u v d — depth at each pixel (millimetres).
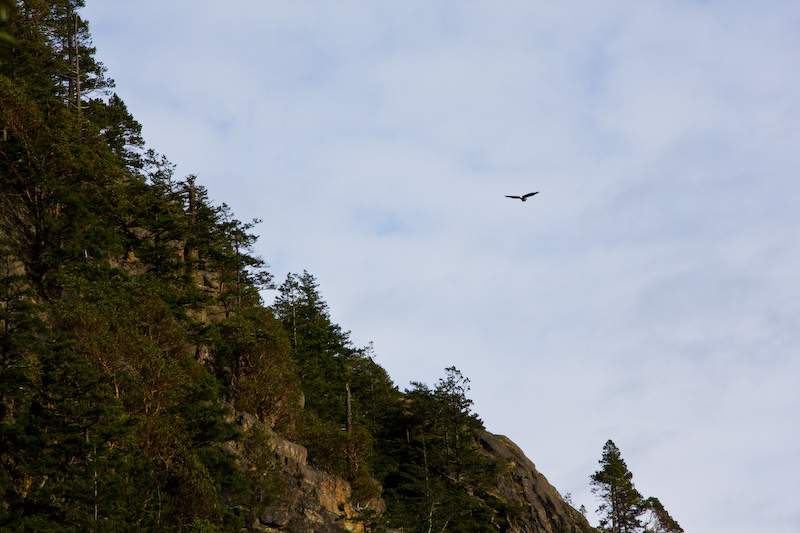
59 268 57562
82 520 41438
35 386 45594
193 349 66062
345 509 64625
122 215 69875
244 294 79875
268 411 66188
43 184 61500
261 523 56094
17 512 40250
